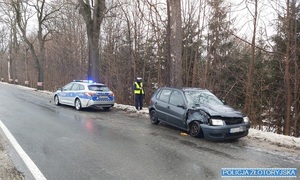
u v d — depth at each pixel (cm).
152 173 462
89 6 1744
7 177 430
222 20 1546
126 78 1786
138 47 1697
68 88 1384
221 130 672
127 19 1636
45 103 1519
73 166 488
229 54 1683
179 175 456
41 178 429
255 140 723
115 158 540
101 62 2028
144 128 860
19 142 640
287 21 1121
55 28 2905
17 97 1812
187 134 774
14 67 4547
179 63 1140
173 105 833
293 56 1183
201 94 839
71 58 2527
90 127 855
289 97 1143
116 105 1440
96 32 1725
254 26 1183
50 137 700
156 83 1789
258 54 1511
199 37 1619
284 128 1289
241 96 1617
